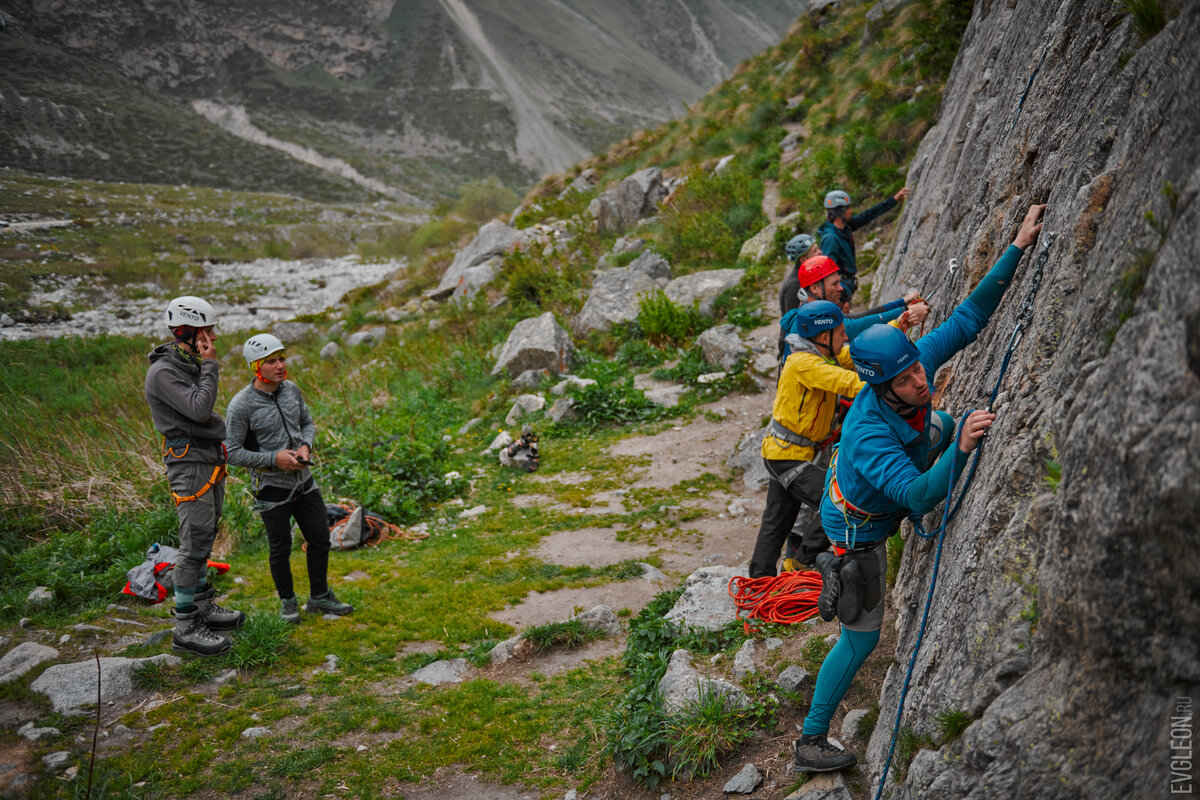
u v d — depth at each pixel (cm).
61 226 5616
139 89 18525
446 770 354
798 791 281
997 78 534
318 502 502
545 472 841
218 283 3888
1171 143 165
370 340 1831
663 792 315
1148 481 136
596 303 1327
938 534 268
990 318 313
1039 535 191
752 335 1087
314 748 370
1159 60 194
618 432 934
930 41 1516
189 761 359
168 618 506
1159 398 138
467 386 1208
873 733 294
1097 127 236
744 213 1593
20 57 16925
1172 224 152
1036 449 203
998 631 194
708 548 609
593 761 349
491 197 4878
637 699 362
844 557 269
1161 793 132
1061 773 156
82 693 403
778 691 342
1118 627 146
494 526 706
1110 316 176
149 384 425
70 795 334
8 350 2030
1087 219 216
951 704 205
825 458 434
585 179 2705
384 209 10025
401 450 834
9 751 363
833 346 386
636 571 570
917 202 773
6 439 974
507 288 1670
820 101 2109
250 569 612
